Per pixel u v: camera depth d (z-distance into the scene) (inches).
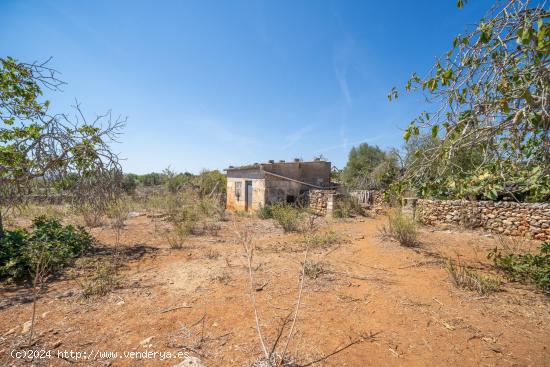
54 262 212.4
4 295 169.9
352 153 1187.9
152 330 133.6
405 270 220.7
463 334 129.4
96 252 276.8
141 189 982.4
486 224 359.6
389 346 121.1
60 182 189.5
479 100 97.9
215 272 213.5
